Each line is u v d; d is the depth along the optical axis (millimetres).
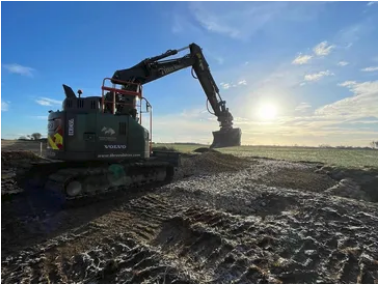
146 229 5785
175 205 7336
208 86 19172
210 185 9539
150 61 12711
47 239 5371
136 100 9719
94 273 4070
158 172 9969
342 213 6500
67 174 7344
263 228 5457
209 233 5180
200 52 17469
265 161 16734
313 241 4863
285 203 7379
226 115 24219
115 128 8398
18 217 6531
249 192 8422
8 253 4801
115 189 8453
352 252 4508
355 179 11383
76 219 6449
